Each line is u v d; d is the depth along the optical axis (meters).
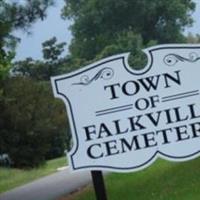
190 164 22.98
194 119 12.01
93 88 12.08
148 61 12.07
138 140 12.01
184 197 18.22
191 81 12.05
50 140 37.25
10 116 33.97
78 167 12.01
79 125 12.05
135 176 25.02
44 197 29.66
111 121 12.03
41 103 36.00
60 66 99.75
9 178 45.12
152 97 12.05
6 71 23.06
